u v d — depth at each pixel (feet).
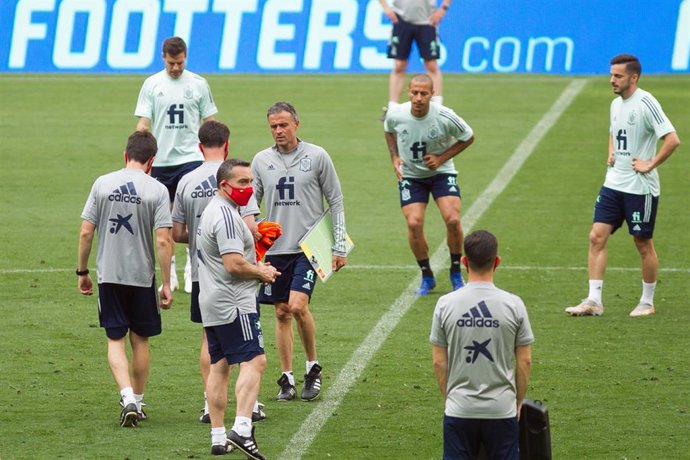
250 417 92.38
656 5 302.25
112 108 273.95
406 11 252.42
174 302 143.43
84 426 100.68
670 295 144.05
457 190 144.87
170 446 95.86
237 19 310.45
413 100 139.13
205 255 93.40
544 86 293.02
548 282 150.61
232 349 93.25
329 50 309.42
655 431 98.84
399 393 109.81
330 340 127.13
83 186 206.18
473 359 78.33
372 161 225.76
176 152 148.46
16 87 296.10
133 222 101.71
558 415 103.19
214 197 95.09
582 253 164.86
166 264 102.68
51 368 117.19
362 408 105.81
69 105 277.03
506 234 175.52
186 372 116.47
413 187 145.07
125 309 102.89
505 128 251.60
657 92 280.92
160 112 147.95
